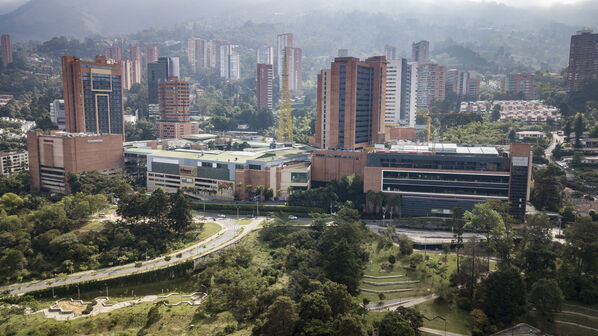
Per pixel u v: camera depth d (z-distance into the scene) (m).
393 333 147.38
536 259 196.38
